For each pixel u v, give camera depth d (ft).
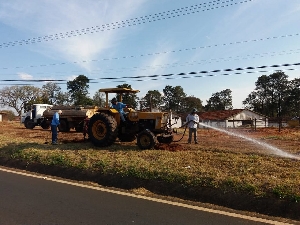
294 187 17.57
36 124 76.79
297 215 15.94
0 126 86.02
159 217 15.70
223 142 40.40
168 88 240.32
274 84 230.89
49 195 19.66
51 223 14.87
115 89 36.68
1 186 22.00
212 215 16.05
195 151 30.45
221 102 259.60
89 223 14.87
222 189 18.72
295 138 46.32
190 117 38.52
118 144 37.40
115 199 18.80
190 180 20.15
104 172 23.84
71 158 27.76
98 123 35.37
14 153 31.35
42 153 30.14
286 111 223.92
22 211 16.58
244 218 15.65
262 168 22.40
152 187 21.08
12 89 211.61
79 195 19.67
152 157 27.37
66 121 63.57
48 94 217.56
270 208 16.74
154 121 34.17
